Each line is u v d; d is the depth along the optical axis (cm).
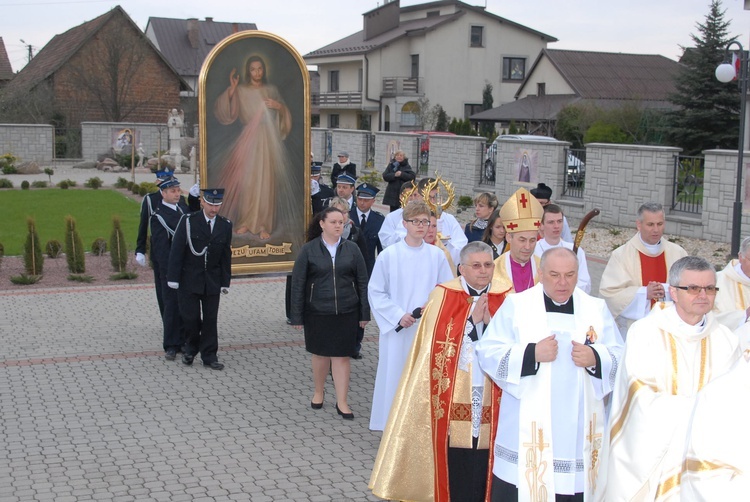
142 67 4809
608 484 452
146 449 714
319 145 3669
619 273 727
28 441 727
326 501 619
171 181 994
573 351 488
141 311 1224
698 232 1823
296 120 1102
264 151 1089
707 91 3275
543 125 4094
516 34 5291
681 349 462
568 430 495
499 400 543
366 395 874
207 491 632
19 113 4253
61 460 687
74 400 837
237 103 1070
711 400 371
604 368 490
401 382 596
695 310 457
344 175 1078
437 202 923
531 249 619
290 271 1114
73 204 2552
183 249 921
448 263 750
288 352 1026
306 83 1099
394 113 5169
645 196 1962
